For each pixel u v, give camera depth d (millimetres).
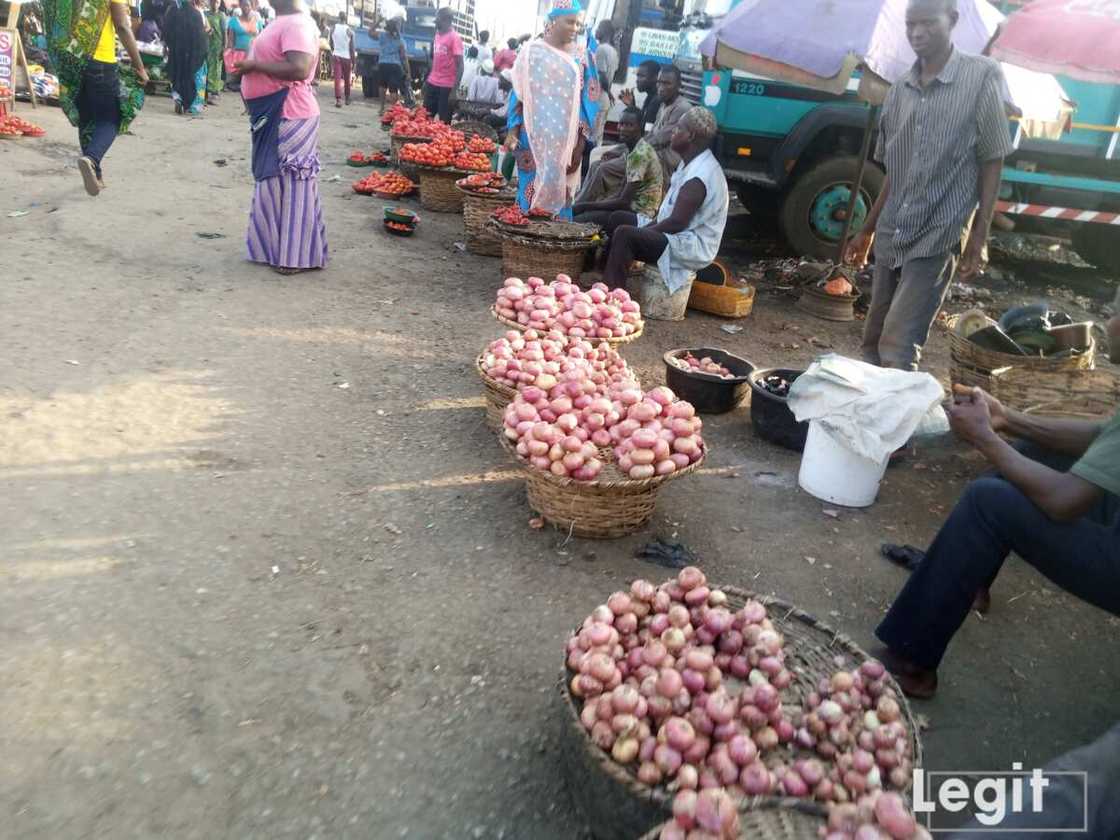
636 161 6891
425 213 9055
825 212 7984
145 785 2109
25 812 1995
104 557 2906
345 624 2756
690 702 2100
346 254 6961
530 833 2105
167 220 7195
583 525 3352
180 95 13398
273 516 3285
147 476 3422
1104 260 9836
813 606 3162
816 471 3959
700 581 2459
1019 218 9891
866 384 3762
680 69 8789
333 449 3867
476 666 2650
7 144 9414
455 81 13398
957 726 2654
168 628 2631
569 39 6852
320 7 24641
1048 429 2812
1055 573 2445
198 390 4223
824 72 5473
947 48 4074
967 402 2588
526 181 7223
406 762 2275
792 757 2078
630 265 6023
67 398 3926
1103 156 8375
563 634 2842
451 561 3156
